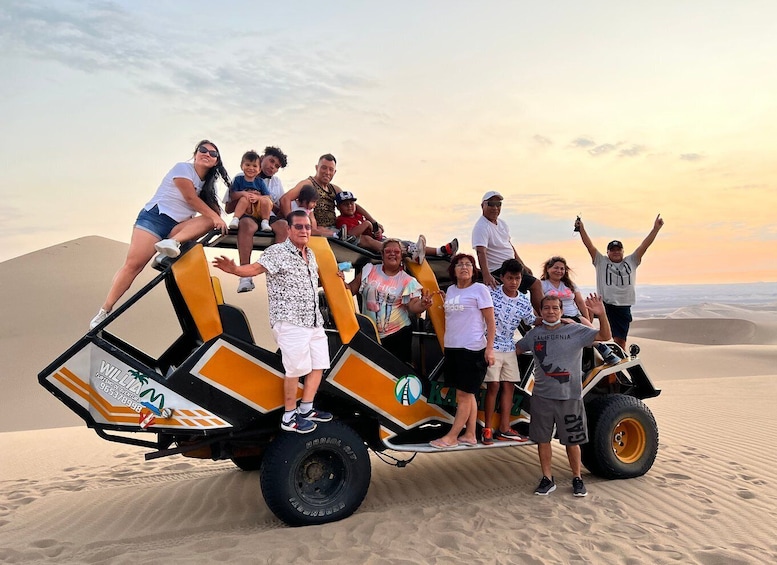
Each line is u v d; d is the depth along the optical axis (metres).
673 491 6.46
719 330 47.94
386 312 6.35
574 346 6.32
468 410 6.15
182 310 6.32
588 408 7.02
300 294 5.42
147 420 5.14
